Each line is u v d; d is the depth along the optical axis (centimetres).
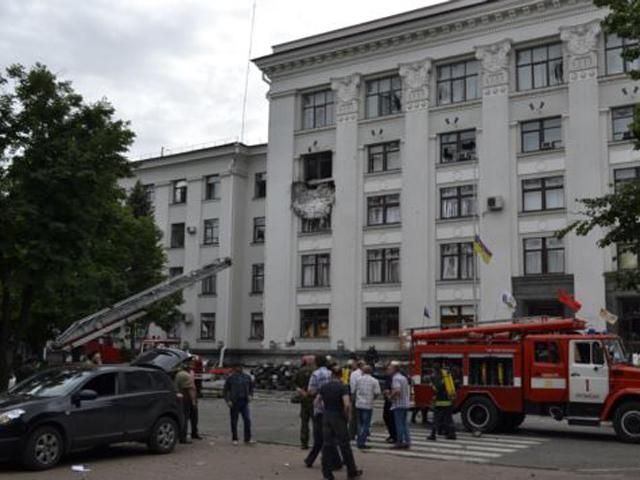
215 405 2795
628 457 1509
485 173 3731
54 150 1895
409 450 1598
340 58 4303
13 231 1838
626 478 1248
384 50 4150
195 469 1299
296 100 4481
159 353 2625
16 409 1262
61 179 1844
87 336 2875
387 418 1717
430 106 3962
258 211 4975
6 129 1914
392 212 4038
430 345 2089
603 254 3350
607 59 3509
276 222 4431
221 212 5019
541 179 3600
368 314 4022
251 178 5056
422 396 2092
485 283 3641
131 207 4503
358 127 4203
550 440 1797
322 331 4191
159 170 5391
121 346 3659
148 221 4219
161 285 3097
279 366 3909
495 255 3634
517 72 3759
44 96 1964
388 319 3953
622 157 3400
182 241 5231
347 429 1221
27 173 1847
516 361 1931
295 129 4459
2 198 1816
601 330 3269
